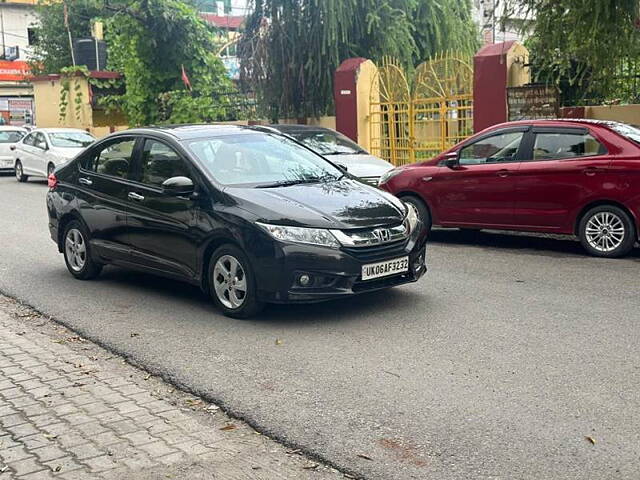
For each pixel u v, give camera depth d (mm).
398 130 20531
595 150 9648
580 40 12414
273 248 6590
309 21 21781
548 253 10125
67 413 4906
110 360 6039
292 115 23047
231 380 5434
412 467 4035
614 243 9602
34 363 5961
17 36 47125
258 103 23422
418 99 19656
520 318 6820
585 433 4359
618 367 5453
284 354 5973
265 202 6863
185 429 4645
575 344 6016
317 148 14555
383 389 5156
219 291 7129
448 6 23281
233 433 4582
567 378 5254
